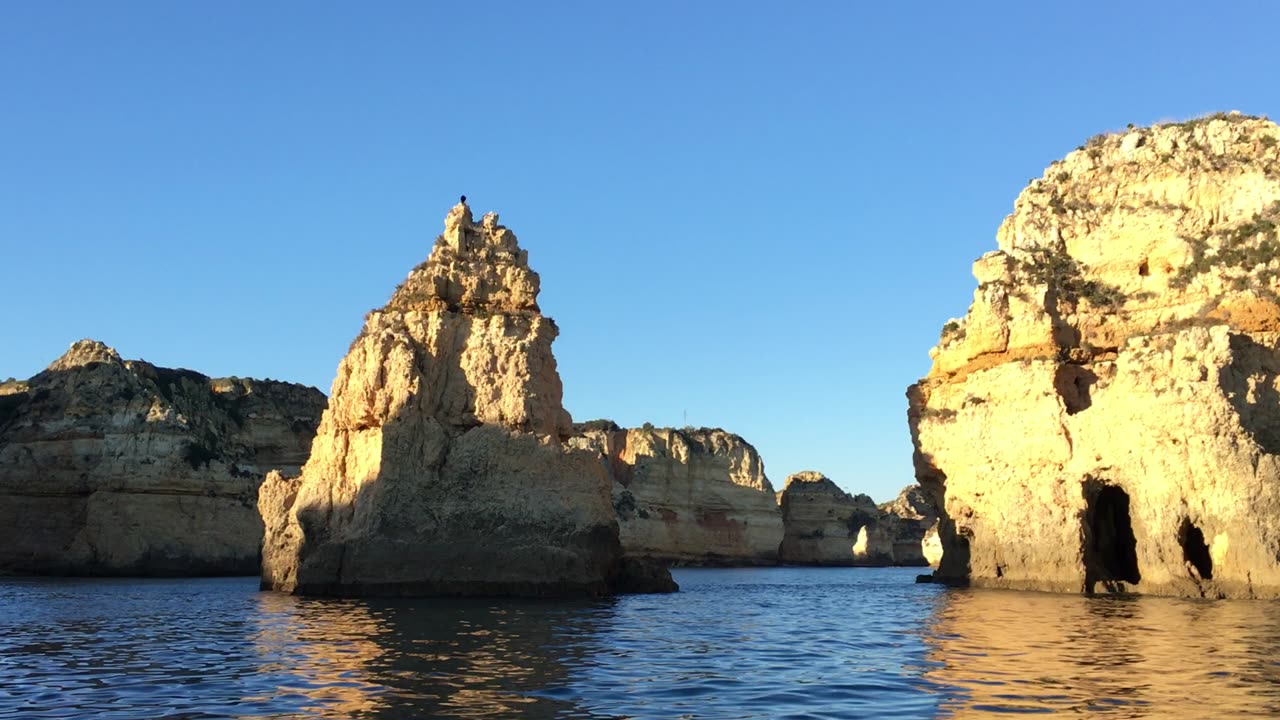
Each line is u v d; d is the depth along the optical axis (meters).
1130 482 52.22
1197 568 51.62
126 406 107.25
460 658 29.34
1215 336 50.72
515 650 31.25
